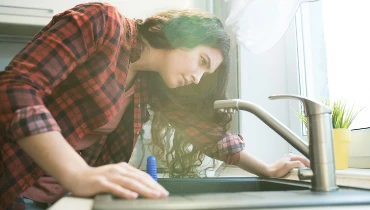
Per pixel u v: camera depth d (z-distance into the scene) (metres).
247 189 0.98
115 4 1.67
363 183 0.91
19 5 1.56
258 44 1.38
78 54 0.73
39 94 0.64
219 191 0.97
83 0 1.63
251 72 1.64
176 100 1.16
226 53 1.01
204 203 0.45
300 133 1.49
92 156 1.07
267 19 1.32
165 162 1.32
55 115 0.84
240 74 1.63
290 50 1.58
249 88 1.63
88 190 0.54
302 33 1.56
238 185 0.98
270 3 1.30
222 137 1.17
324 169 0.63
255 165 1.11
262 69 1.65
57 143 0.58
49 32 0.71
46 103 0.84
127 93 1.08
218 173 1.43
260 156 1.60
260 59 1.65
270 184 0.93
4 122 0.60
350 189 0.67
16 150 0.79
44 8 1.59
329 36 1.46
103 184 0.53
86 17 0.75
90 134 1.03
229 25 1.48
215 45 0.98
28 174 0.80
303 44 1.55
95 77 0.83
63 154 0.58
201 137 1.20
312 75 1.54
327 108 0.64
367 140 1.20
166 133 1.28
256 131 1.62
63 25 0.72
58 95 0.84
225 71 1.10
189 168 1.28
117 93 0.90
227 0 1.57
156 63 1.01
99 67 0.83
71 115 0.85
